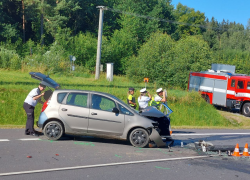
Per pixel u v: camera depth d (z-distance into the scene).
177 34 67.56
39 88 9.60
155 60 31.83
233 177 6.65
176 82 31.06
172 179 6.25
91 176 6.11
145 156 7.96
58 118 8.95
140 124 8.93
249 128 17.19
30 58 31.75
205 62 32.41
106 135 9.01
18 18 54.66
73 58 31.95
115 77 35.22
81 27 63.78
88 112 8.99
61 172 6.24
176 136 11.70
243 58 55.62
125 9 62.88
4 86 16.38
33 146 8.20
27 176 5.88
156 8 62.62
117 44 44.12
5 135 9.47
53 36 55.38
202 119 17.89
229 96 23.25
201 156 8.39
